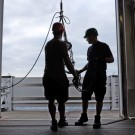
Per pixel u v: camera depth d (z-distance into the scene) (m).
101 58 3.98
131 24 4.89
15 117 4.95
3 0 4.91
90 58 4.05
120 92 5.00
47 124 4.15
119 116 5.02
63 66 3.71
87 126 3.97
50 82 3.65
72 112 5.82
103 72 3.96
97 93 3.96
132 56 4.88
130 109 4.81
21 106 6.28
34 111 6.05
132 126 3.95
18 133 3.41
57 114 5.23
